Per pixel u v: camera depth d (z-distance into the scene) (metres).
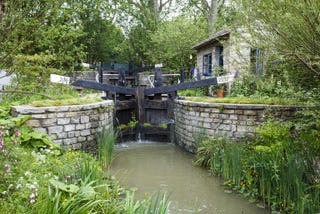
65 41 6.57
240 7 4.46
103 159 5.86
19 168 3.59
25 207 2.81
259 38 4.36
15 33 2.96
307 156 4.16
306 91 5.27
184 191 4.88
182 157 7.13
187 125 7.71
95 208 3.07
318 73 4.25
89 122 6.30
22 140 4.80
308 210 3.52
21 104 6.40
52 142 5.27
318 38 3.87
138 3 19.84
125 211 3.00
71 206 2.74
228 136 6.62
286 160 4.29
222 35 9.23
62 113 5.80
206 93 11.10
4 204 2.78
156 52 16.61
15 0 2.79
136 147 8.35
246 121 6.39
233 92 8.76
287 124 5.27
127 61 19.58
